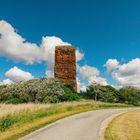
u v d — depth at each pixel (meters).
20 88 59.50
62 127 21.73
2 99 59.19
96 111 40.59
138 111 43.62
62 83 65.62
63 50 73.19
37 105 35.31
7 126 20.73
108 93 87.00
